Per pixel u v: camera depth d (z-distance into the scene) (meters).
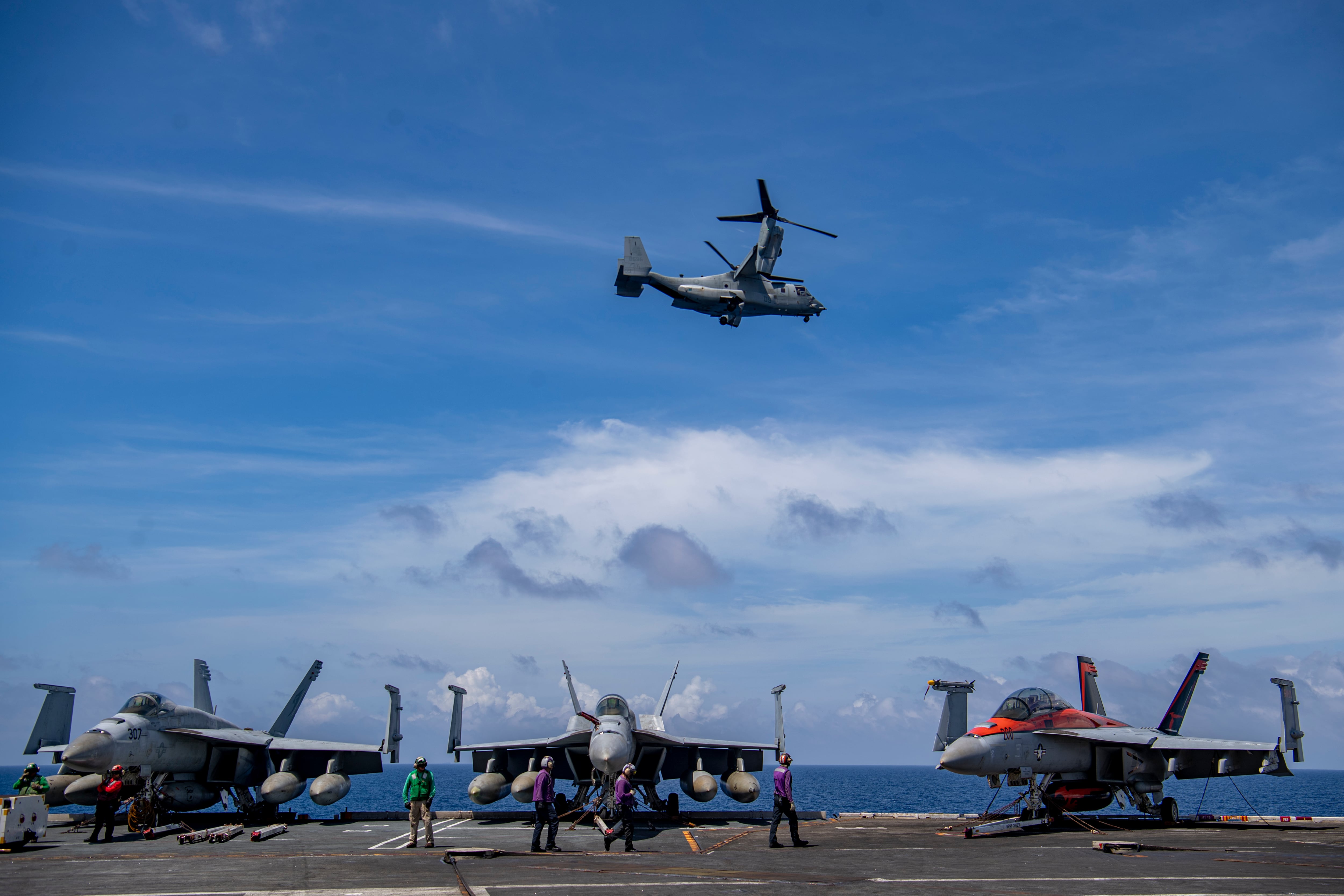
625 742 24.17
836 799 100.56
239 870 16.08
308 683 33.00
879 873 15.65
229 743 27.70
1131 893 13.38
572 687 30.77
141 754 25.72
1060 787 27.44
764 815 30.77
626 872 15.73
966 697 29.92
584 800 28.22
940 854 18.95
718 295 45.62
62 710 30.30
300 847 20.58
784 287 48.91
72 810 41.16
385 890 13.45
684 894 13.05
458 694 31.98
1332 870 16.27
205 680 32.00
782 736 32.06
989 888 13.88
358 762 30.72
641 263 45.53
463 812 30.45
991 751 24.98
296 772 31.16
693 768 31.05
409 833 24.38
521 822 28.73
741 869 16.17
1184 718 29.73
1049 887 13.94
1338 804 87.62
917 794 120.94
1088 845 20.84
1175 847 20.56
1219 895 13.24
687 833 24.12
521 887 13.78
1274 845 20.86
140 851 19.70
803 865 16.86
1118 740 25.89
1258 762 27.83
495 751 30.34
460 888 13.63
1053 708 27.16
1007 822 25.34
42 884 14.38
